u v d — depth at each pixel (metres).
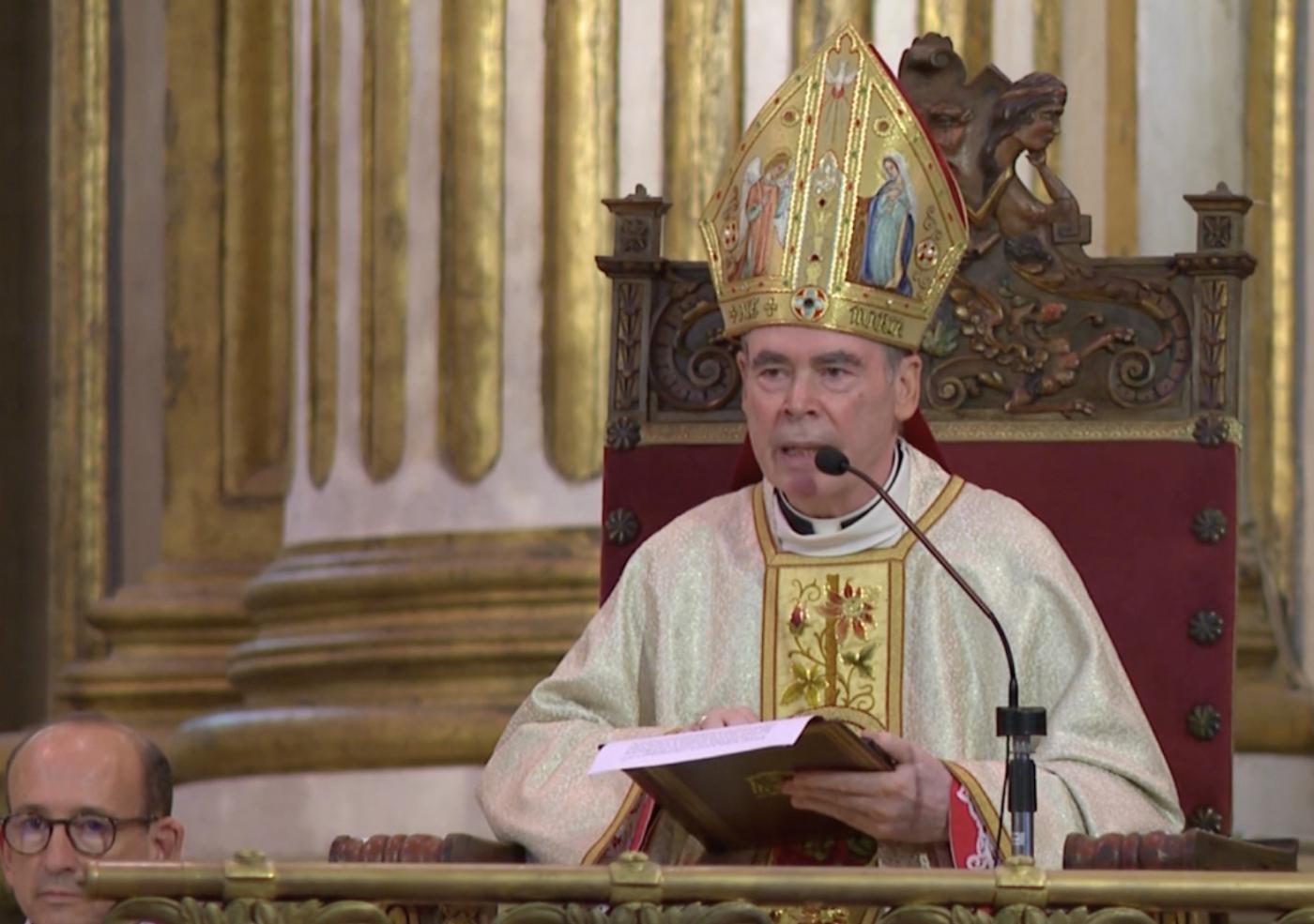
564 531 24.30
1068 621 16.48
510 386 24.55
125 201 30.36
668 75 24.25
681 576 17.09
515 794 16.25
